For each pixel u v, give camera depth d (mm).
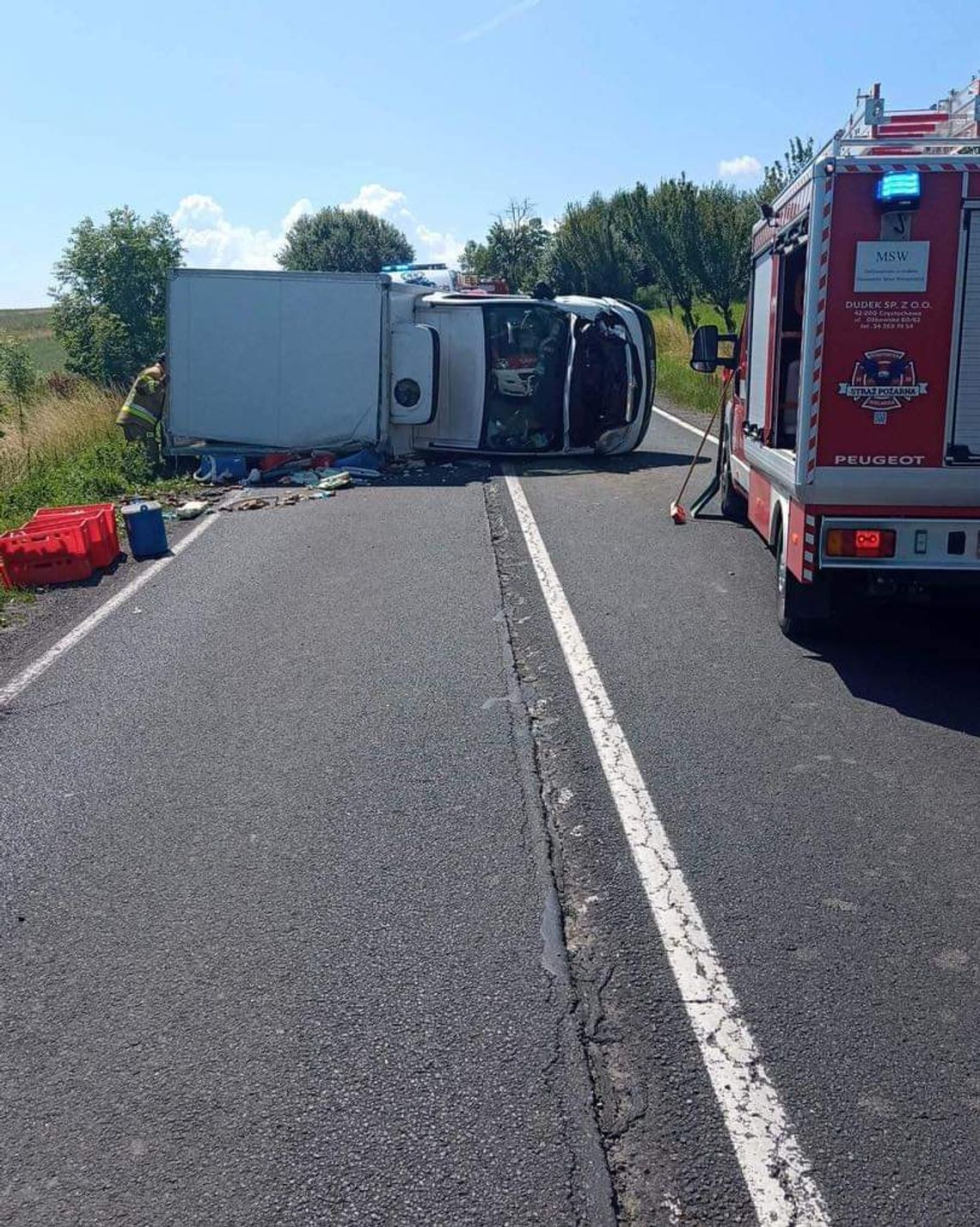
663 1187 3154
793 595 7844
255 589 10141
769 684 7234
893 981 4059
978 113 7199
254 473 16516
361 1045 3799
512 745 6301
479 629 8578
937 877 4777
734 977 4105
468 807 5539
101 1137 3430
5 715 7168
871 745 6219
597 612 8938
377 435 17047
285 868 5027
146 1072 3713
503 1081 3594
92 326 31297
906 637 8234
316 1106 3520
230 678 7660
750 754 6109
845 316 6812
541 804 5555
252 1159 3311
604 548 11266
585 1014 3912
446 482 15945
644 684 7266
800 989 4020
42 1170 3305
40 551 10578
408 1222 3059
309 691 7328
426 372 17000
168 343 17031
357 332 16875
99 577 10922
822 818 5344
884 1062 3631
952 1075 3564
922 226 6691
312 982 4168
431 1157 3285
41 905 4809
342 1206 3123
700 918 4496
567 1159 3256
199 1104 3551
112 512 11891
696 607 9023
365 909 4656
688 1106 3457
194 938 4500
